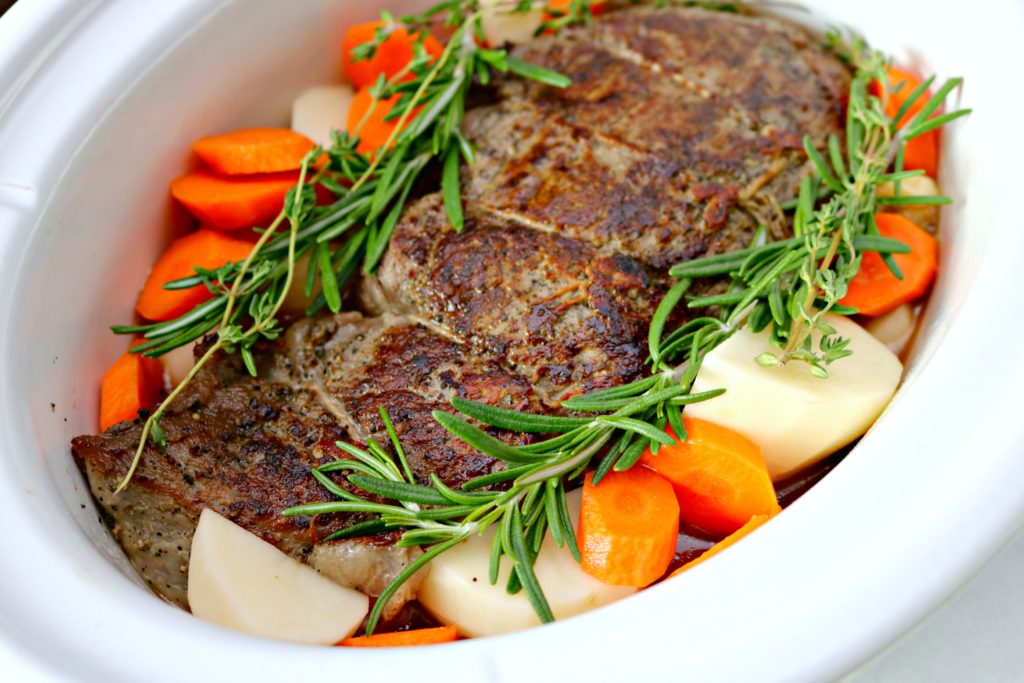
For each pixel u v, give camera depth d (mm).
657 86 604
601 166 578
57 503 500
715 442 527
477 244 562
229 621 509
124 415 561
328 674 450
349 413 544
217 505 521
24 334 528
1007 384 478
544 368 543
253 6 603
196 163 607
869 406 534
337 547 517
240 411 549
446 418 505
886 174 586
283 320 597
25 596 467
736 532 521
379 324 568
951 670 515
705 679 446
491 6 622
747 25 629
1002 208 531
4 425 502
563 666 448
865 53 633
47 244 542
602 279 550
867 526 462
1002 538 460
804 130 594
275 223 566
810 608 452
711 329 539
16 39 559
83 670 452
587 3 642
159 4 581
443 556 518
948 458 469
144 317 593
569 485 538
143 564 526
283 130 621
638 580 519
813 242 527
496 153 590
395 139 611
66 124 552
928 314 577
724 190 570
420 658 451
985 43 581
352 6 637
